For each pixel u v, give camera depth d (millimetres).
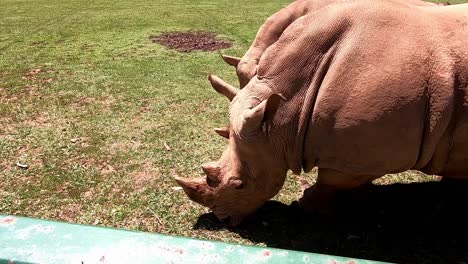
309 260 1588
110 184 5051
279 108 3635
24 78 8461
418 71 3363
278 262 1573
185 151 5781
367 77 3371
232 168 3998
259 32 4074
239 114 3791
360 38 3434
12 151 5727
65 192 4906
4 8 16500
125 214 4539
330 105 3463
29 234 1646
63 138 6074
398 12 3525
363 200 4480
